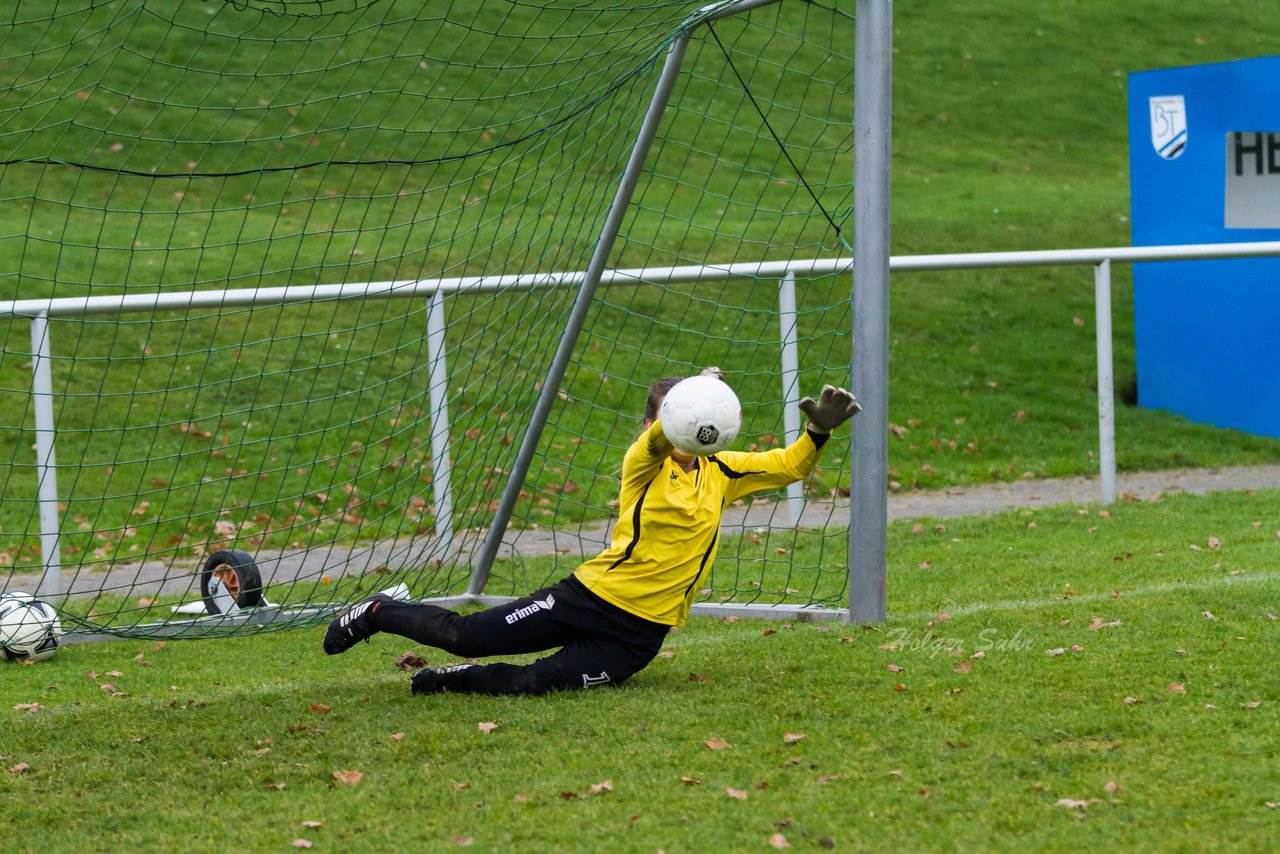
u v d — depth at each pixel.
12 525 31.45
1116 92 83.31
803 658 18.12
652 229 55.00
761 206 59.50
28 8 62.81
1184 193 42.44
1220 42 91.38
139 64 64.25
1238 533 26.53
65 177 57.59
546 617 16.47
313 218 55.88
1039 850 11.41
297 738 15.37
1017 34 89.69
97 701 17.89
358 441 37.34
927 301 50.41
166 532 31.28
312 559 28.56
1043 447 39.75
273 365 41.69
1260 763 13.09
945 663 17.33
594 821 12.41
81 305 24.50
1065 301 51.75
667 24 21.00
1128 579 22.67
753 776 13.39
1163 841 11.48
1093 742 13.96
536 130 24.94
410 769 14.11
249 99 64.25
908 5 92.69
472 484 26.27
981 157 73.12
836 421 16.55
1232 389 41.53
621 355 43.88
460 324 44.06
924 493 34.81
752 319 47.53
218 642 21.52
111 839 12.62
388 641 21.20
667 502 16.11
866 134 19.70
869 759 13.74
